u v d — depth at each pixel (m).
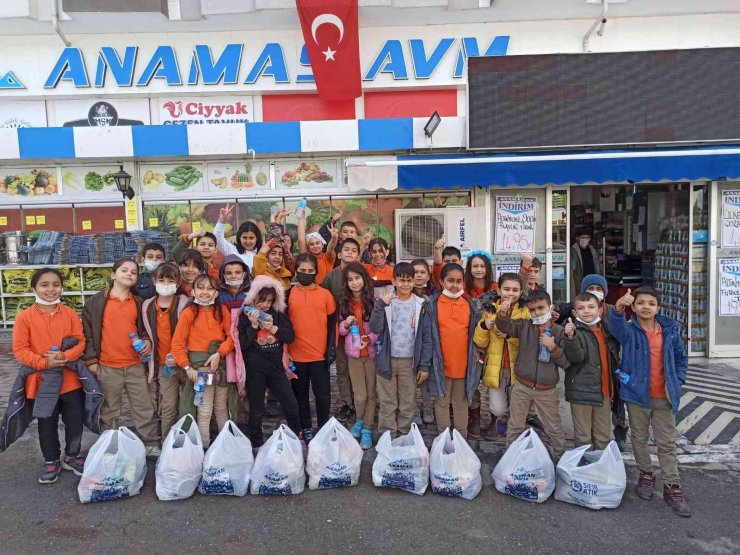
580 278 8.68
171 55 7.88
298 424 4.30
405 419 4.30
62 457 4.22
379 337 4.22
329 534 3.21
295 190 7.48
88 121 8.04
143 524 3.33
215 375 4.08
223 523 3.33
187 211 7.54
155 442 4.33
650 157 6.34
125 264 4.02
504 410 4.36
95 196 7.56
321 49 7.57
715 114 6.57
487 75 6.61
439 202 7.44
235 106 8.09
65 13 7.43
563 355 3.74
